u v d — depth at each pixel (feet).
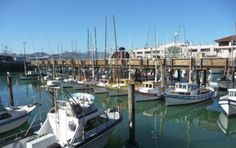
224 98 76.59
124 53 220.23
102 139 46.29
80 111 43.73
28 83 191.62
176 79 154.71
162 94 97.35
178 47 219.82
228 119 74.90
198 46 238.07
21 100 112.47
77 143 39.65
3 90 152.25
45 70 236.43
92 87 123.65
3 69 281.74
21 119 64.23
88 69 186.70
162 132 65.21
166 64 130.72
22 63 295.69
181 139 59.52
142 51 259.39
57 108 44.78
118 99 106.52
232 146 55.36
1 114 60.34
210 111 90.33
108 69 166.61
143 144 55.21
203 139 59.93
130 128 50.96
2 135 59.93
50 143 40.04
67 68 229.86
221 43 216.74
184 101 92.53
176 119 81.05
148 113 89.76
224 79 129.08
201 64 116.98
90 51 176.65
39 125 47.93
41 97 101.60
